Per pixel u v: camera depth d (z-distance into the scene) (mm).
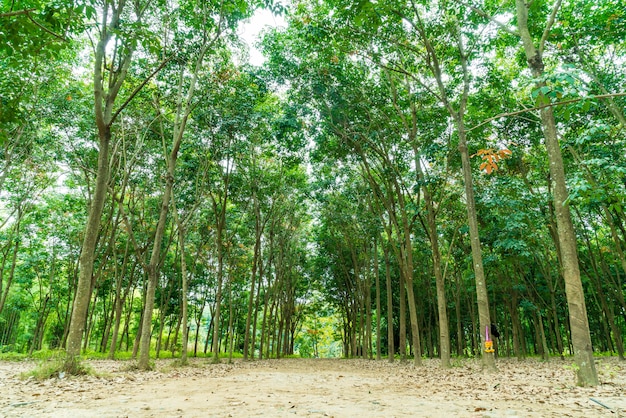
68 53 16328
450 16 15375
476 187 17703
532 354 39281
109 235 25750
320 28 14883
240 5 11055
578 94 4250
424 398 7520
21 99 6211
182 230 20047
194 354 36438
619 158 14328
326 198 25734
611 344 29312
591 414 5668
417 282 33656
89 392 7789
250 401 6793
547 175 18906
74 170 21797
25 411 5613
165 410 5809
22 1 5488
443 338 16234
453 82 17031
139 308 38438
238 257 30047
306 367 19938
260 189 26000
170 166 15547
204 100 17609
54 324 42062
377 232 24312
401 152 19797
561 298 30453
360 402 6910
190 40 15297
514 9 14289
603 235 26188
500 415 5605
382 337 47219
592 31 13789
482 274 13812
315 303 47938
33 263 27969
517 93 17594
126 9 12914
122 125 17438
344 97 17875
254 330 30281
